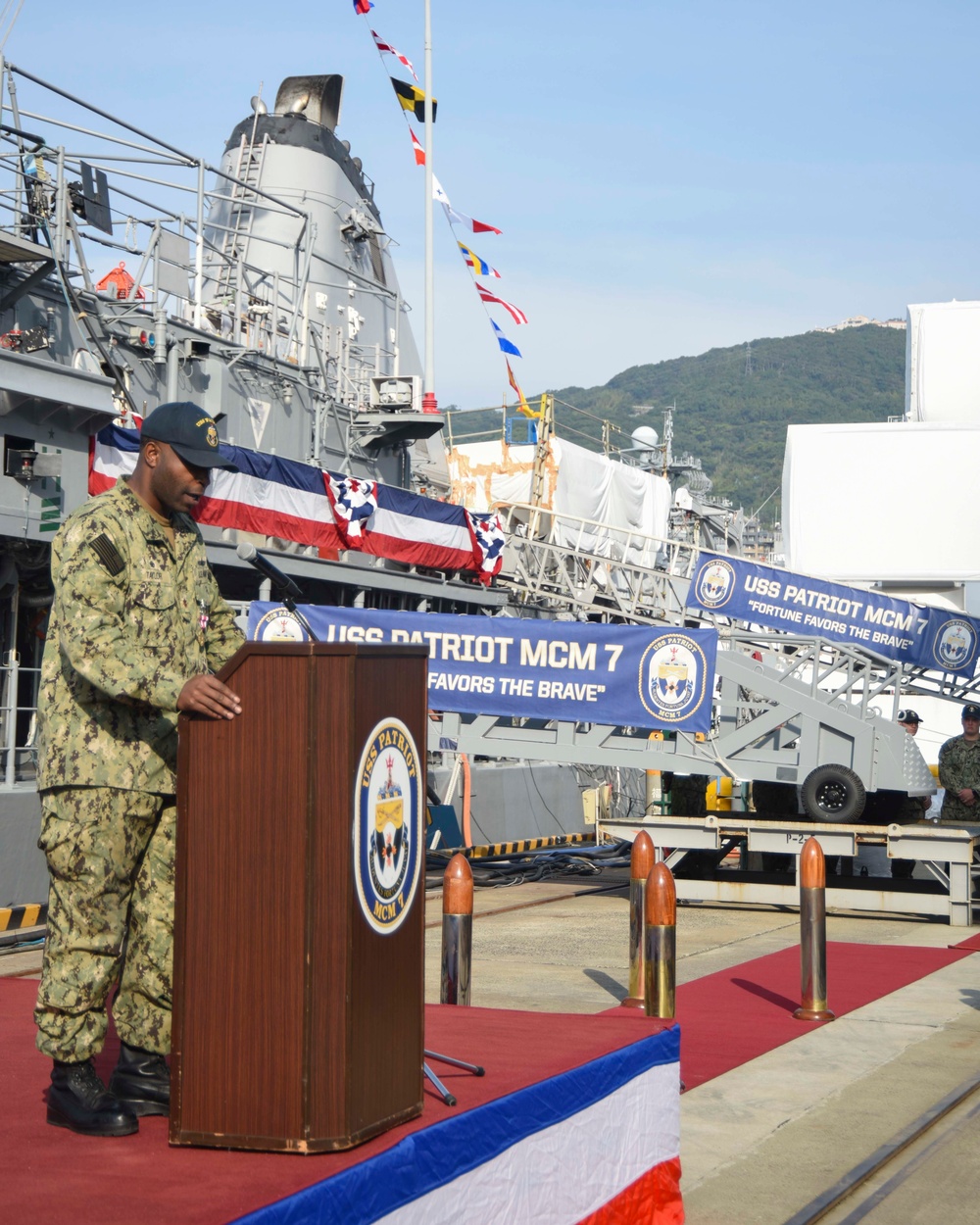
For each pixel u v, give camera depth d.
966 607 35.56
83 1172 2.81
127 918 3.49
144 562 3.37
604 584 27.30
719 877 13.88
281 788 2.94
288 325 20.95
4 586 12.98
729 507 55.72
